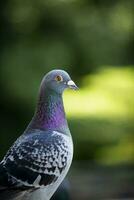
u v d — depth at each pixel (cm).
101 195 1291
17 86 1780
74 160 1911
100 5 1994
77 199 1273
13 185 448
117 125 1959
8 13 1858
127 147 1958
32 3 1867
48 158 454
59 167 459
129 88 2017
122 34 2030
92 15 1959
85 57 1925
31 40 1861
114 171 1543
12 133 1878
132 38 2072
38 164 452
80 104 1923
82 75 1941
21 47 1830
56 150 458
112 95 1989
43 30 1881
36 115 470
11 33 1855
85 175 1494
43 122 467
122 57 2055
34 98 1783
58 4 1891
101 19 1977
